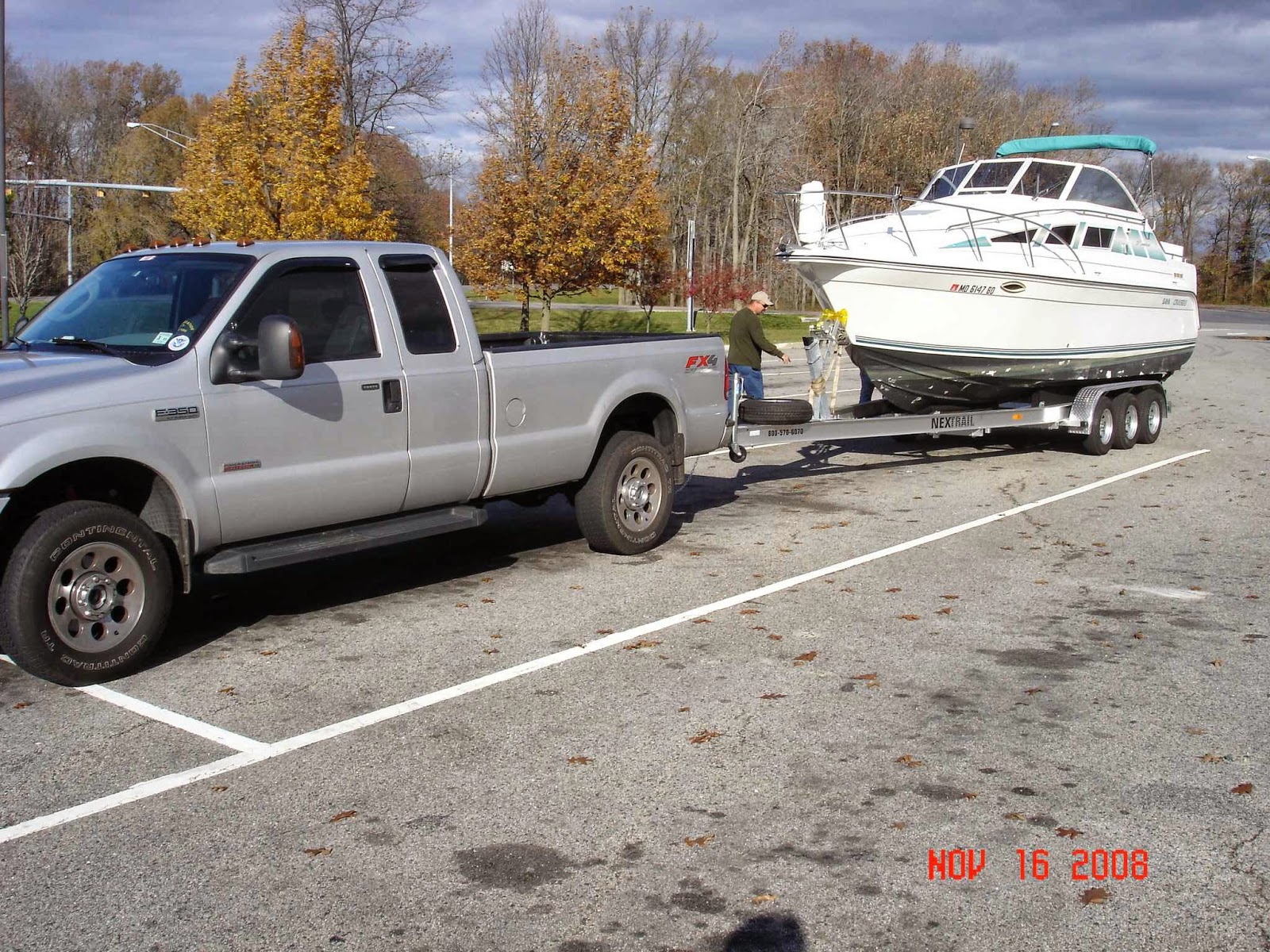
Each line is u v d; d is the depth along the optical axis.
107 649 5.72
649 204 37.34
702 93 62.38
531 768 4.80
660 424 9.00
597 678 5.93
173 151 53.09
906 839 4.18
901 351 12.76
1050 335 13.41
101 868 3.97
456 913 3.68
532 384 7.69
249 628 6.81
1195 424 17.72
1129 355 14.56
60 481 5.86
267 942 3.52
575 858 4.04
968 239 13.01
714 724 5.30
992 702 5.61
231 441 6.08
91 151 65.38
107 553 5.70
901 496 11.41
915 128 63.16
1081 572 8.29
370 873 3.94
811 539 9.38
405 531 6.91
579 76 39.12
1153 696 5.71
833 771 4.78
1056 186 14.24
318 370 6.49
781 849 4.11
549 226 36.56
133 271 6.75
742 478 12.55
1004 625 6.95
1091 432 13.75
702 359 9.11
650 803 4.48
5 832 4.23
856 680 5.93
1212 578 8.12
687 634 6.72
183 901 3.76
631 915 3.67
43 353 6.17
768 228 60.69
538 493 8.67
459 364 7.21
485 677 5.95
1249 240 100.50
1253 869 3.97
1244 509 10.71
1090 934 3.56
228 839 4.18
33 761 4.87
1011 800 4.51
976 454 14.42
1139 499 11.23
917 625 6.93
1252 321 64.69
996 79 68.50
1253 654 6.40
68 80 67.31
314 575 8.15
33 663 5.49
